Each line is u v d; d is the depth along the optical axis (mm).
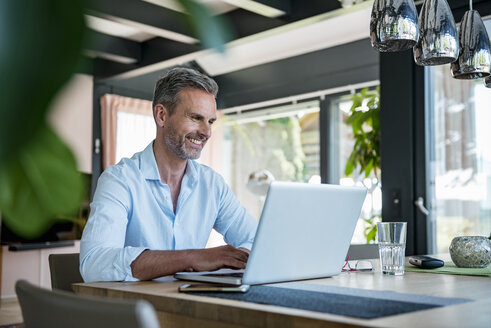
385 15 1612
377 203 5078
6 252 5492
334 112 5699
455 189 3443
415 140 3592
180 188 1846
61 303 666
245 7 3877
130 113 6195
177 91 1772
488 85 1937
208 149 6621
